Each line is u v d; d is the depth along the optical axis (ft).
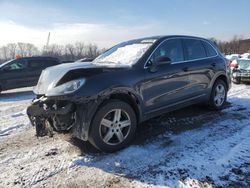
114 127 13.00
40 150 13.74
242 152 12.61
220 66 19.75
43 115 12.37
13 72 39.06
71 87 11.93
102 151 12.95
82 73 12.45
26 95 36.47
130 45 16.61
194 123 17.13
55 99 12.09
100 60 16.53
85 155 12.82
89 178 10.84
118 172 11.21
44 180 10.82
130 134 13.62
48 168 11.76
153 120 17.76
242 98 24.23
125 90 13.16
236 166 11.32
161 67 15.14
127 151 13.12
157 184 10.21
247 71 33.30
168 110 16.05
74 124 12.12
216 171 10.97
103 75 12.71
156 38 16.24
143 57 14.58
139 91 13.88
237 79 34.42
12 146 14.53
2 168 11.94
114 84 12.70
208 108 20.06
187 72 16.79
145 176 10.82
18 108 25.67
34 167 11.91
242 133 15.12
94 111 12.19
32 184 10.56
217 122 17.24
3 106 27.53
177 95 16.29
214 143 13.79
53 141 14.87
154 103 14.85
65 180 10.76
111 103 12.75
